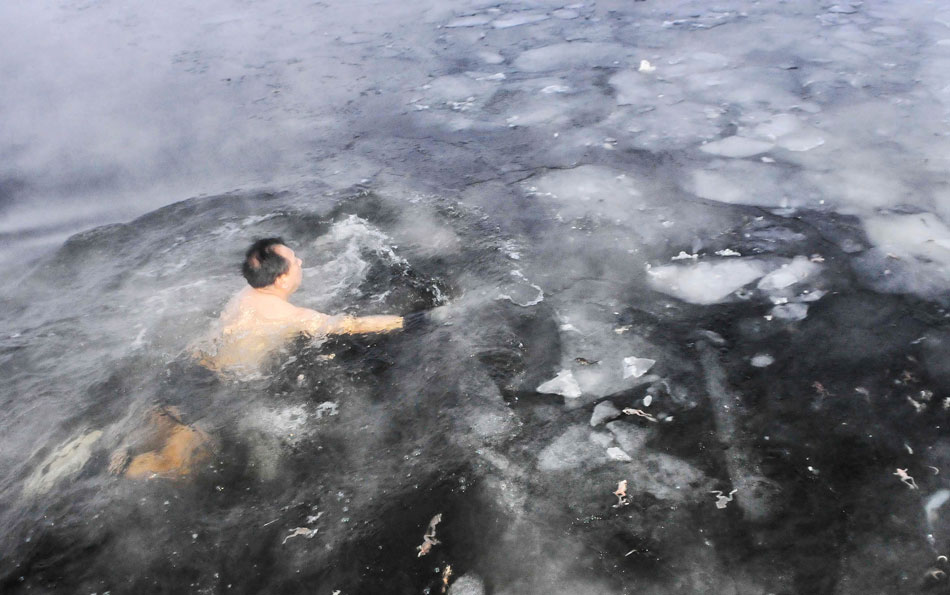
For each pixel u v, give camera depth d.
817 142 4.85
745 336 3.23
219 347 3.30
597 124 5.38
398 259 3.94
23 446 2.86
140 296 3.79
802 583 2.19
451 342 3.29
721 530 2.37
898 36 6.46
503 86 6.21
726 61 6.25
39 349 3.41
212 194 4.88
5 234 4.62
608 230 4.08
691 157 4.82
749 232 3.98
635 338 3.26
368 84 6.53
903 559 2.24
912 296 3.39
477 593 2.23
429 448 2.75
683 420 2.81
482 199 4.50
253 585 2.29
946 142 4.71
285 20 8.51
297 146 5.52
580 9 7.92
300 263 3.51
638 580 2.23
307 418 2.91
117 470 2.71
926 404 2.80
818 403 2.84
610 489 2.54
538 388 3.01
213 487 2.63
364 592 2.26
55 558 2.40
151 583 2.31
